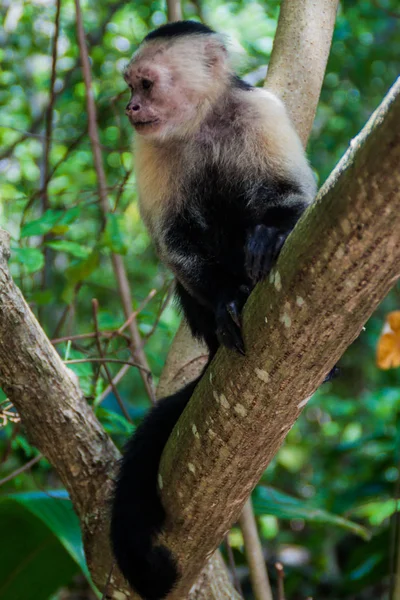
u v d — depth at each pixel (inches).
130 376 541.3
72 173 455.5
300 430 589.6
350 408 497.4
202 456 189.6
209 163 248.1
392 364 224.4
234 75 259.3
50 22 473.4
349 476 470.6
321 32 282.0
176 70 252.2
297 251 154.1
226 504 196.7
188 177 248.2
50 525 231.9
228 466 187.5
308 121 276.5
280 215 228.5
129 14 488.4
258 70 426.6
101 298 510.3
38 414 219.5
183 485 198.2
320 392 566.6
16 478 301.6
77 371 267.0
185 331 280.8
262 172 236.5
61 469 227.6
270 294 163.2
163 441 222.5
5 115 477.4
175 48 255.9
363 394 572.4
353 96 548.4
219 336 179.0
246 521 269.4
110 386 266.2
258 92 251.0
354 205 140.6
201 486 193.9
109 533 220.7
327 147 544.7
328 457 455.5
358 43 532.4
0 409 241.4
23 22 469.1
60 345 329.7
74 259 386.3
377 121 134.1
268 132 237.8
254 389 172.7
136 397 533.0
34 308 347.6
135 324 293.9
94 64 455.8
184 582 218.4
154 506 213.8
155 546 212.1
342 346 162.4
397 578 223.8
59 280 478.6
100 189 304.3
